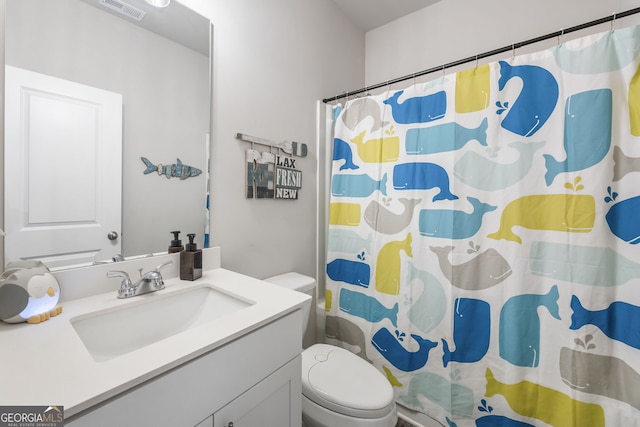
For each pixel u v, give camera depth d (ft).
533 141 3.75
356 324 5.39
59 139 2.72
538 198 3.75
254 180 4.54
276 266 5.02
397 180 4.91
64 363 1.76
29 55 2.54
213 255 3.95
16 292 2.20
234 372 2.25
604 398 3.36
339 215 5.65
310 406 3.54
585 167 3.42
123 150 3.15
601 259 3.36
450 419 4.32
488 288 4.06
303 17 5.44
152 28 3.35
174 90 3.56
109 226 3.07
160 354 1.89
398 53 6.81
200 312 3.27
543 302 3.74
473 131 4.13
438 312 4.46
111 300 2.78
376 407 3.27
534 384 3.79
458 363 4.26
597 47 3.36
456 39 5.98
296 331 2.85
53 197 2.70
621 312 3.31
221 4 4.02
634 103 3.23
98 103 2.95
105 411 1.55
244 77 4.36
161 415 1.80
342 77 6.52
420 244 4.64
